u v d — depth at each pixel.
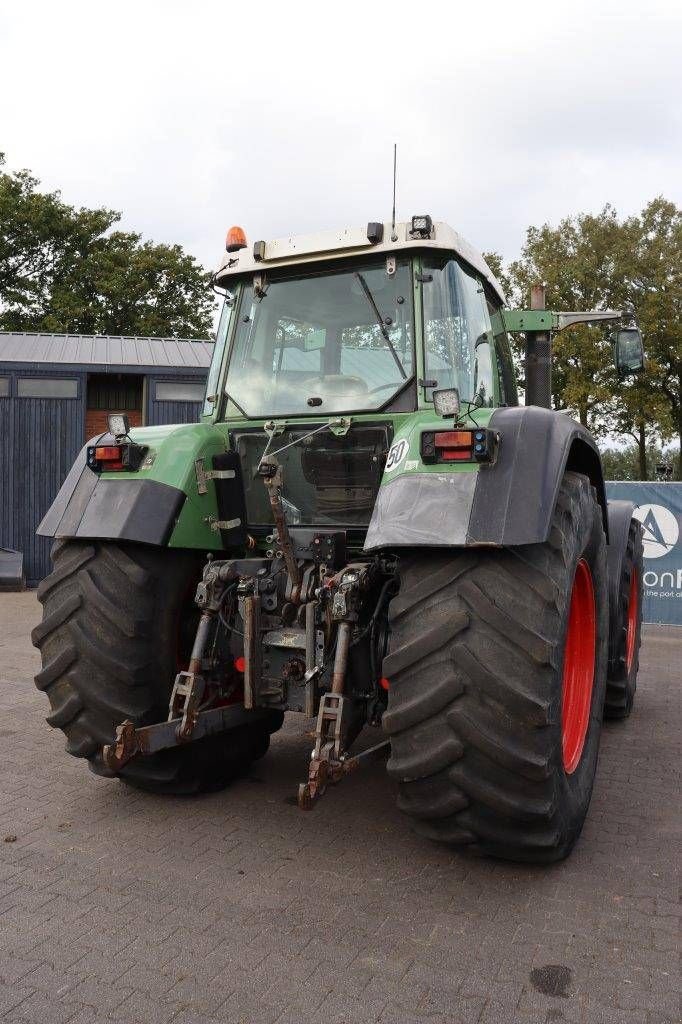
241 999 2.29
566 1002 2.29
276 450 3.71
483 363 3.96
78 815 3.63
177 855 3.22
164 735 3.21
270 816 3.65
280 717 4.38
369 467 3.58
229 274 3.94
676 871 3.14
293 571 3.38
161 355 15.36
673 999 2.31
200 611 3.76
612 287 26.30
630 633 5.89
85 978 2.38
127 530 3.35
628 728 5.38
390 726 2.80
